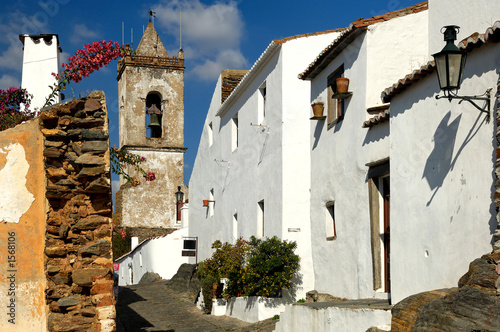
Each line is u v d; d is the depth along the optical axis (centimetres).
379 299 1202
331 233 1505
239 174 2259
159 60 4703
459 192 887
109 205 940
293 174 1795
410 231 1021
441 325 757
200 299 2228
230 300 1970
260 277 1722
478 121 849
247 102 2184
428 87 982
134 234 4553
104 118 945
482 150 838
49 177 916
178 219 4562
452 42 824
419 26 1312
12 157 911
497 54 814
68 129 934
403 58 1307
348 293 1359
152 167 4641
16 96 1174
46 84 1326
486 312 715
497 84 798
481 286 747
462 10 1002
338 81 1378
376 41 1309
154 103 4794
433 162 959
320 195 1545
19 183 909
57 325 889
